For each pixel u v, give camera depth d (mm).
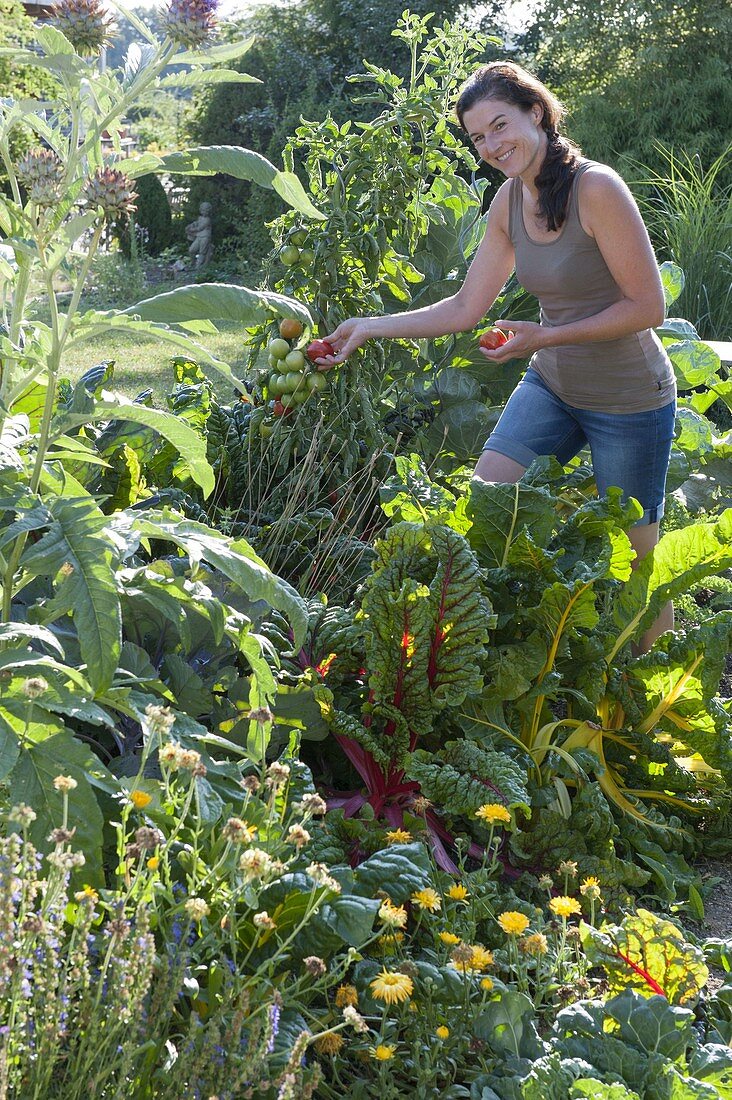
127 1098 1448
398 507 2912
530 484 2973
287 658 2668
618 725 2850
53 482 2133
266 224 3641
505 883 2455
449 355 4273
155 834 1524
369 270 3613
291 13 17328
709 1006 2121
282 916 1845
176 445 2092
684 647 2658
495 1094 1771
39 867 1465
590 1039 1851
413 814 2432
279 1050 1662
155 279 14930
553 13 15539
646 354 3002
